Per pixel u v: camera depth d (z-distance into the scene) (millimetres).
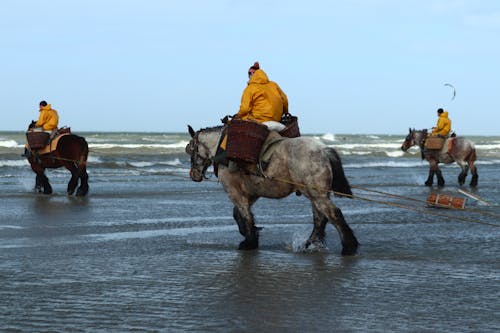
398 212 16641
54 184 24719
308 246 10602
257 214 16203
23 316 6371
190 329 5965
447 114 26344
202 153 11227
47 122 20109
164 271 8719
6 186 23703
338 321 6238
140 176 30391
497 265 9211
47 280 8086
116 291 7480
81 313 6492
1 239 11672
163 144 59156
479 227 13695
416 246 11023
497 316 6445
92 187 23828
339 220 9836
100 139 74500
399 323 6180
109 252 10328
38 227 13320
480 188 24562
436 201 15352
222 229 13344
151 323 6145
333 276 8391
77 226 13539
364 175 32312
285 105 10797
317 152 9594
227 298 7156
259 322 6199
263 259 9719
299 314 6488
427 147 25766
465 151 25641
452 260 9641
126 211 16422
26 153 20438
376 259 9703
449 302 7004
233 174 10531
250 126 9930
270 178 9953
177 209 17062
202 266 9109
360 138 106938
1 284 7836
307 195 9820
